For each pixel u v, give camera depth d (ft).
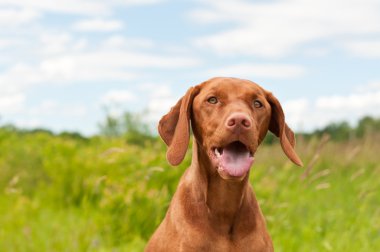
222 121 10.83
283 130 12.09
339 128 62.08
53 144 36.40
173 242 11.52
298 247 20.25
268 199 23.58
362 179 31.50
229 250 11.32
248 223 11.59
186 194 11.73
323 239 21.08
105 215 21.57
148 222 21.17
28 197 30.37
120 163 24.64
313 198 26.45
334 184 29.53
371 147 40.06
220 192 11.27
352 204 24.36
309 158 33.86
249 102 11.28
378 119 61.16
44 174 32.24
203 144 11.37
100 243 20.44
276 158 39.11
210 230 11.33
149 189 21.62
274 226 21.56
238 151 10.85
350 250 19.65
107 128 45.37
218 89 11.35
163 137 12.28
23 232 21.57
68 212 26.55
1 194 30.37
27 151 35.86
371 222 22.20
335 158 36.04
